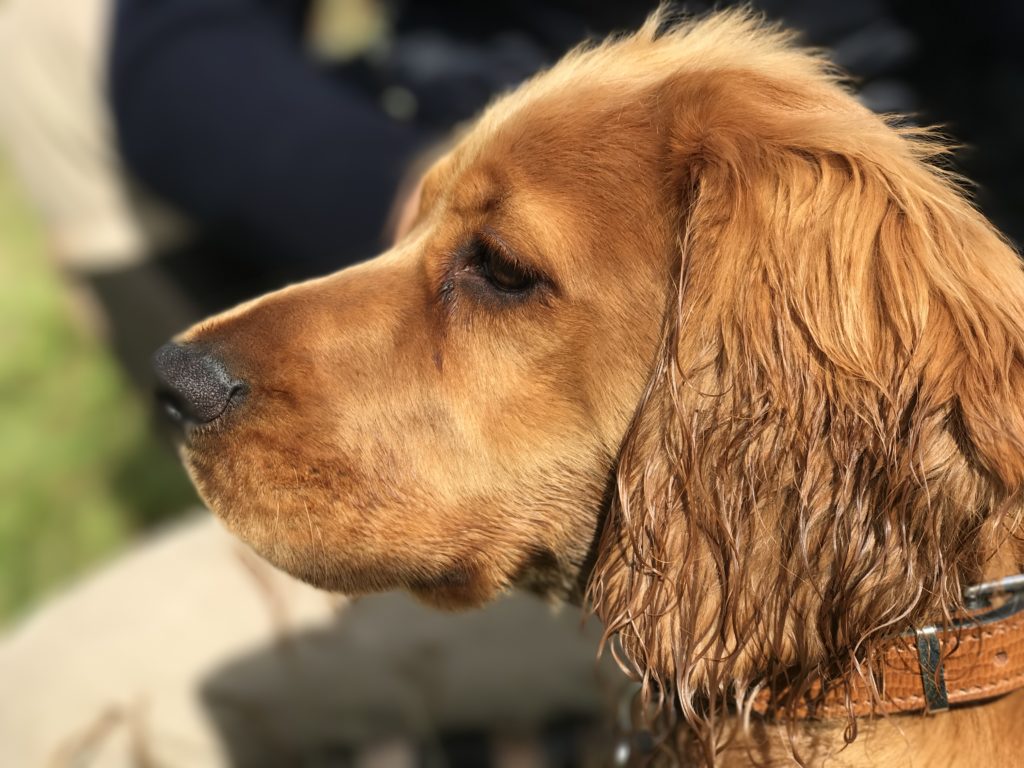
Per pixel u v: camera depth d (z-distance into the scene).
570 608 0.66
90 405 1.02
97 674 0.65
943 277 0.47
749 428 0.48
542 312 0.50
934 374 0.46
